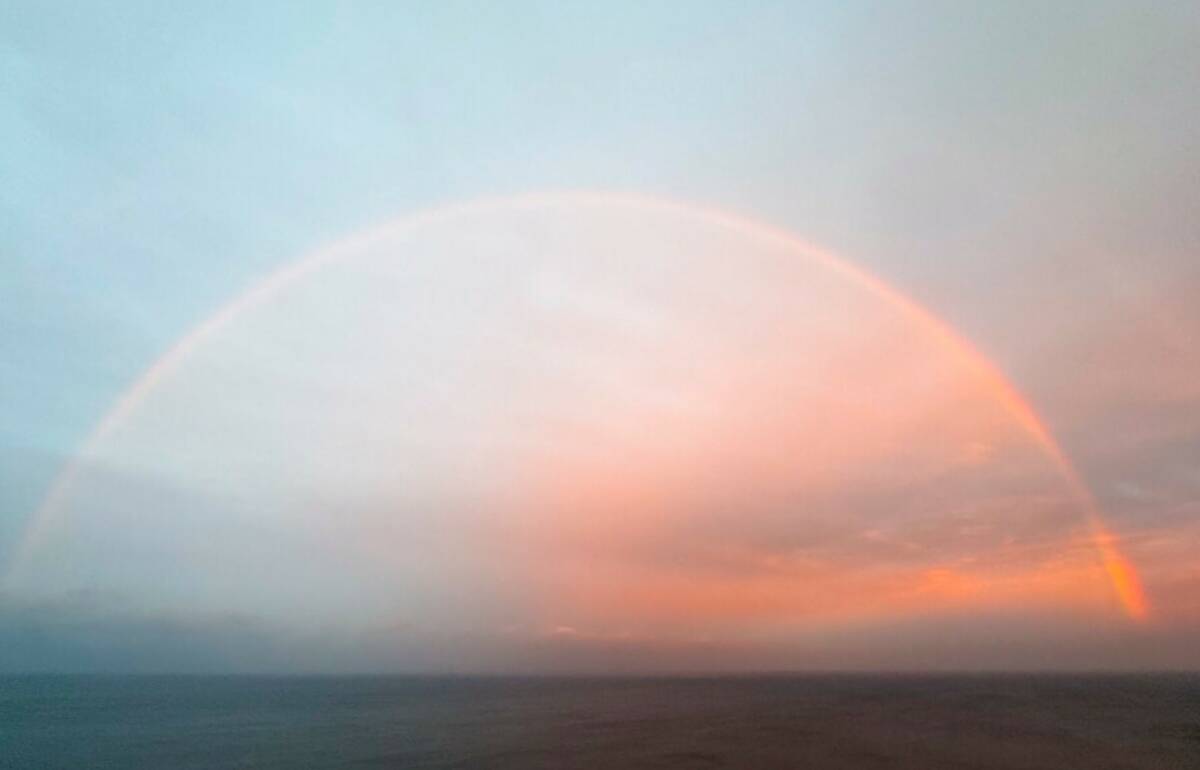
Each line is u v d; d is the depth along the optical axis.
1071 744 52.56
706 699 110.44
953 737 57.03
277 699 122.62
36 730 72.44
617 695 126.00
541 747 53.69
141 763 50.41
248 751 54.97
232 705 106.81
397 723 74.88
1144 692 119.38
